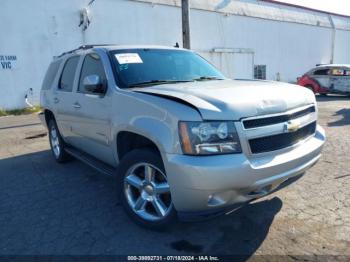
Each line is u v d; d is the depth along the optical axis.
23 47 13.77
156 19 17.62
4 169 5.56
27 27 13.77
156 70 4.02
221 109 2.72
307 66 28.80
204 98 2.89
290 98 3.20
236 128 2.71
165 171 2.88
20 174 5.26
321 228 3.22
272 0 25.50
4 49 13.30
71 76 4.90
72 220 3.59
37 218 3.67
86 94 4.18
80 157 4.72
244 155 2.72
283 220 3.40
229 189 2.66
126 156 3.36
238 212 3.60
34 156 6.39
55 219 3.63
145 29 17.28
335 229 3.20
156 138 2.88
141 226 3.34
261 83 3.65
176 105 2.85
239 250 2.92
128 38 16.75
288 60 26.80
